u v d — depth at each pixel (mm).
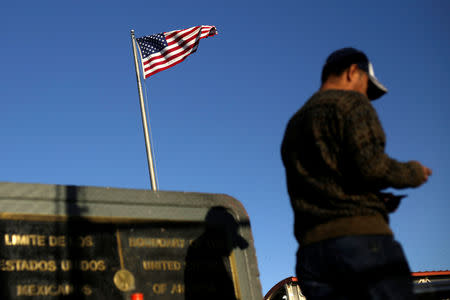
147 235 3238
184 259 3307
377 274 2002
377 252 2037
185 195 3508
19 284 2723
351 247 2047
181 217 3422
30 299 2727
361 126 2082
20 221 2859
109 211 3168
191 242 3387
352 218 2107
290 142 2365
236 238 3582
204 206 3549
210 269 3375
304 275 2225
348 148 2086
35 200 2949
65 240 2957
